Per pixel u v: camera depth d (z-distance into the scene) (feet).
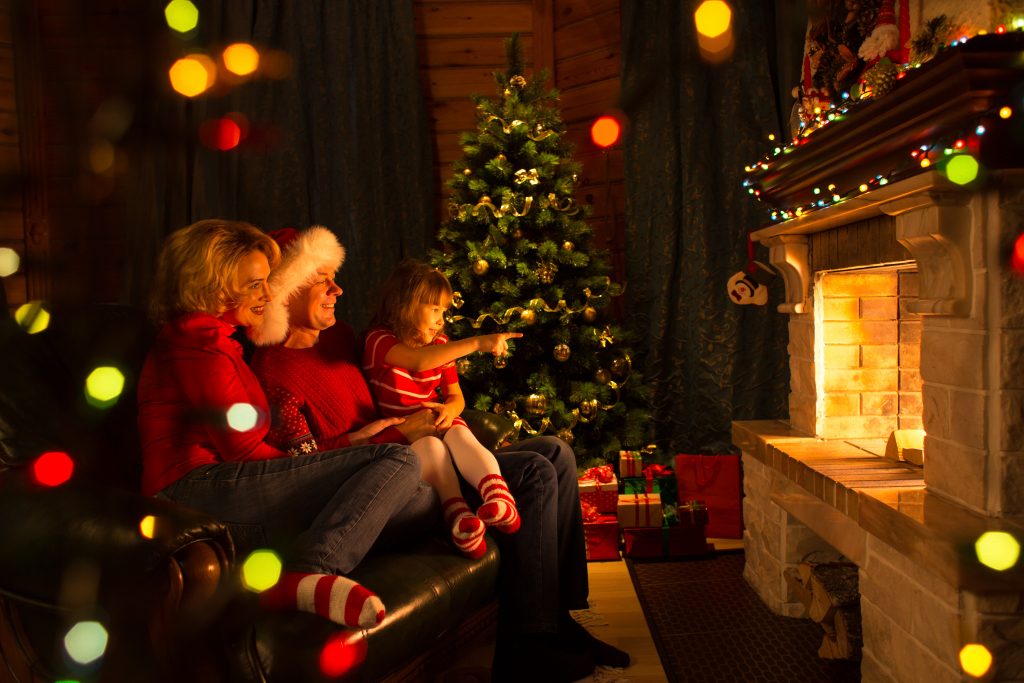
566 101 12.79
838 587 6.56
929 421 5.46
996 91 4.33
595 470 9.86
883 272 7.66
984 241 4.71
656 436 11.66
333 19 12.15
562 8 12.66
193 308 5.29
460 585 5.34
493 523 5.73
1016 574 4.32
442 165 12.90
